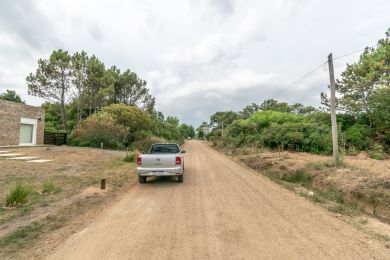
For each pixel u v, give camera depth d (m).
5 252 4.09
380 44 23.67
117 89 47.62
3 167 12.30
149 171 9.98
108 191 8.62
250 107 79.88
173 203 7.16
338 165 11.66
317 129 23.08
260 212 6.27
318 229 5.10
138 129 33.97
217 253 4.01
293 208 6.64
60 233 4.89
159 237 4.67
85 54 39.75
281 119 33.16
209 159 21.28
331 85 12.45
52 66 36.66
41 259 3.87
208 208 6.63
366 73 24.19
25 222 5.43
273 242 4.44
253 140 31.11
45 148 23.12
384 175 8.91
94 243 4.43
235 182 10.50
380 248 4.21
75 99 40.28
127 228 5.16
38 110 27.67
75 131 30.61
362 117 24.05
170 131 59.66
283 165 13.91
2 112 22.91
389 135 20.86
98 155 20.12
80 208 6.60
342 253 4.02
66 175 11.21
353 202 7.48
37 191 8.14
